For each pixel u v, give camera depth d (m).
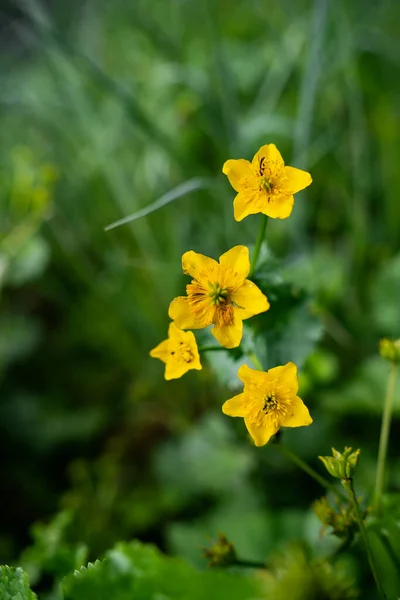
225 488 0.60
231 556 0.41
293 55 0.74
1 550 0.60
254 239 0.65
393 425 0.58
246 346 0.43
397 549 0.41
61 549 0.48
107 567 0.41
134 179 0.76
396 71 0.76
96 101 0.80
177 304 0.38
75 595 0.41
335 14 0.69
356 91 0.72
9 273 0.69
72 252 0.75
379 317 0.62
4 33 1.09
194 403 0.68
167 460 0.63
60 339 0.77
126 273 0.71
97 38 0.96
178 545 0.55
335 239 0.73
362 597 0.46
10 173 0.82
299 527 0.53
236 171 0.39
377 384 0.56
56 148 0.83
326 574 0.39
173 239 0.70
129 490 0.64
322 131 0.74
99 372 0.75
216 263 0.38
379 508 0.42
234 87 0.72
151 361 0.70
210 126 0.70
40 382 0.75
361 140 0.69
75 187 0.80
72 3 1.05
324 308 0.61
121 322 0.72
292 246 0.67
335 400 0.56
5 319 0.77
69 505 0.61
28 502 0.65
